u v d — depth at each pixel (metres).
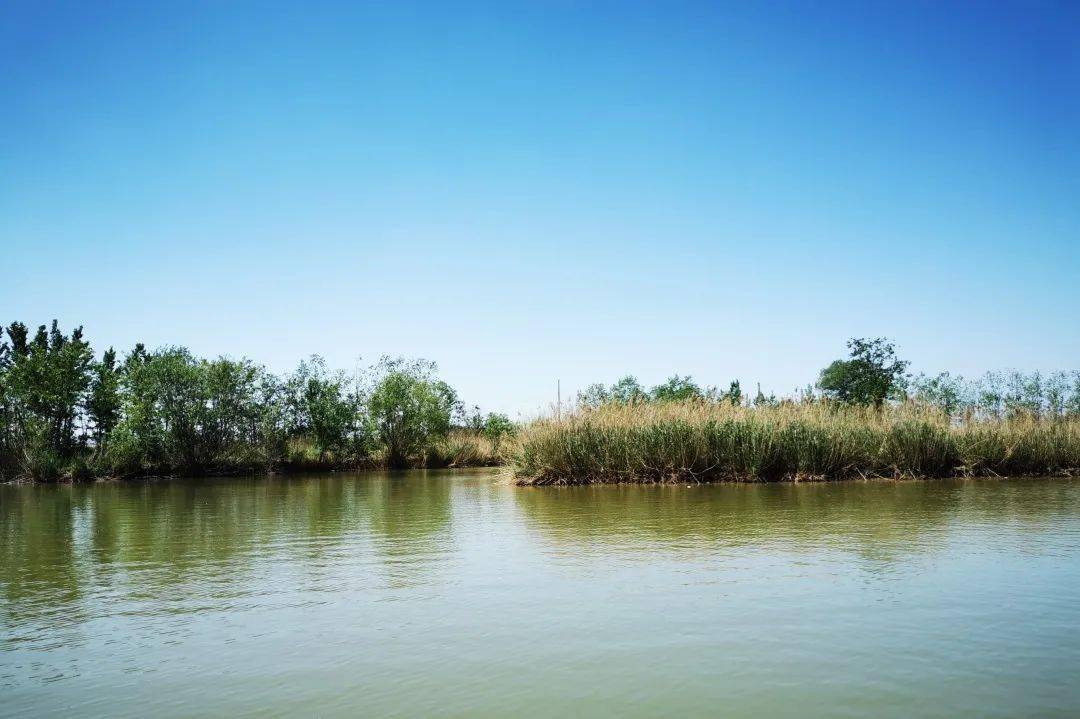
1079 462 19.16
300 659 4.45
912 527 9.33
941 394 22.23
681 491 15.71
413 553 8.04
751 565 6.95
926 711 3.56
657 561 7.23
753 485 17.06
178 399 28.44
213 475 28.41
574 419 19.23
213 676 4.19
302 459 30.31
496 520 10.93
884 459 18.48
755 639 4.66
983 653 4.37
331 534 9.73
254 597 6.04
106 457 27.19
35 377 27.84
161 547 8.88
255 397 29.95
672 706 3.63
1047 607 5.35
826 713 3.54
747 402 20.52
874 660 4.26
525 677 4.06
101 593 6.32
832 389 35.88
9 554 8.55
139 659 4.51
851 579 6.29
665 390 35.62
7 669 4.36
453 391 35.06
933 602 5.50
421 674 4.14
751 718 3.48
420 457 33.25
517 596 5.89
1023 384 22.22
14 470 27.14
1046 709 3.59
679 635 4.77
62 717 3.65
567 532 9.43
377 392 32.78
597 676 4.06
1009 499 12.85
